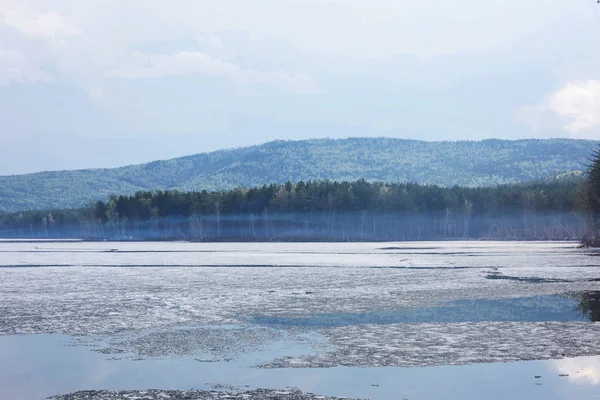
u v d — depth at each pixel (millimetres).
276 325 27516
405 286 44781
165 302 35938
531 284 45625
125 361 20781
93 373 19219
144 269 65875
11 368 19906
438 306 33688
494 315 30172
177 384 17906
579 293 39531
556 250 110938
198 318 29719
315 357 21172
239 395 16750
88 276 56438
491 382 17953
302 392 17047
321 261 79750
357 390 17234
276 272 59812
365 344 23219
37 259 90875
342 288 43562
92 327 27344
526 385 17594
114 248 148625
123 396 16766
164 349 22547
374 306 33844
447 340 23844
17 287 45719
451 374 18859
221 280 50750
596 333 25047
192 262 79500
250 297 38281
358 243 188125
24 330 26703
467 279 50312
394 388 17406
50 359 21125
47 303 35875
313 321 28625
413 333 25312
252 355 21531
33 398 16688
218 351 22156
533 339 23891
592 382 17891
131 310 32562
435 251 112812
